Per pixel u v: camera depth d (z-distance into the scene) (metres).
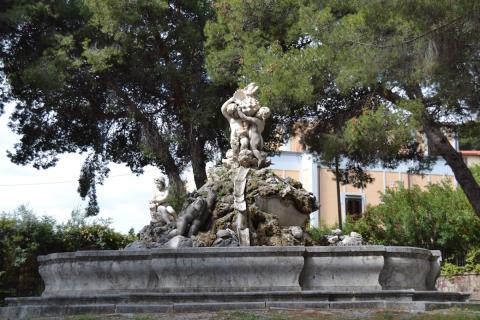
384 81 15.94
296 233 11.62
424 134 19.52
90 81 22.23
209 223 11.72
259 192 11.70
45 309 9.40
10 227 21.27
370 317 8.22
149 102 24.30
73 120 24.58
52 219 22.53
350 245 11.03
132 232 24.23
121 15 20.59
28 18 20.53
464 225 24.50
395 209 26.42
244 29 20.61
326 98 19.59
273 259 9.92
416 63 14.50
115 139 25.73
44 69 20.16
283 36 20.59
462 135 18.88
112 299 9.73
